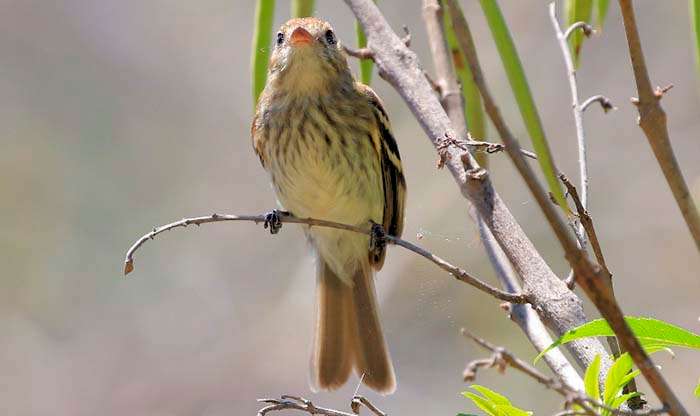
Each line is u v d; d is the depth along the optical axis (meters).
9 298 14.27
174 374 13.72
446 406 11.82
